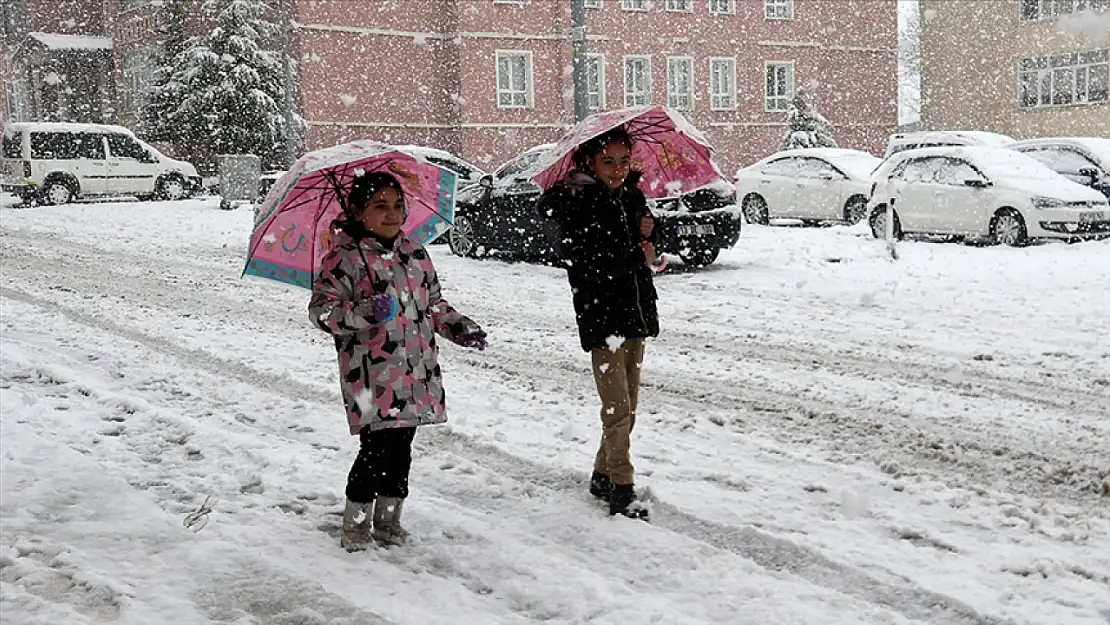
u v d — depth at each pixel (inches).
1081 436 241.4
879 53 1743.4
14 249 662.5
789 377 308.3
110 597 160.9
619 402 193.0
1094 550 174.1
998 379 300.2
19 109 1994.3
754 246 644.1
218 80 1381.6
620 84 1531.7
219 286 502.9
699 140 197.0
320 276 169.9
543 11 1473.9
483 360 337.1
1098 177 741.3
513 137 1461.6
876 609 153.6
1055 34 1483.8
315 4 1336.1
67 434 243.1
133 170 1162.0
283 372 312.2
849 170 802.8
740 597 159.2
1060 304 414.9
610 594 159.6
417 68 1414.9
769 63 1646.2
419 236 190.4
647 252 189.2
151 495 205.2
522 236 574.9
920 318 397.4
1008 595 156.9
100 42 1827.0
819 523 188.7
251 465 224.2
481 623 151.2
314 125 1346.0
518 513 196.9
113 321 401.1
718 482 212.5
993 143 906.1
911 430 249.6
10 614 154.2
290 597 160.4
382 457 175.6
